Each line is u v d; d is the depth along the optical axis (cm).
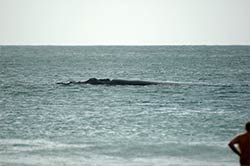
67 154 7944
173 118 11631
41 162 7450
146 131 9919
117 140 9000
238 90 17600
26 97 15950
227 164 7350
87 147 8438
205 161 7512
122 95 16112
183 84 19138
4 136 9444
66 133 9744
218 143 8712
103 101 14862
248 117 11744
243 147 5788
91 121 11244
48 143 8762
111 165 7281
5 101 15012
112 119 11544
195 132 9800
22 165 7269
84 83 19438
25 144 8675
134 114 12325
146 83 18912
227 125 10606
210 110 13012
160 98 15412
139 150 8206
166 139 9094
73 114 12350
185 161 7519
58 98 15612
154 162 7450
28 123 10962
